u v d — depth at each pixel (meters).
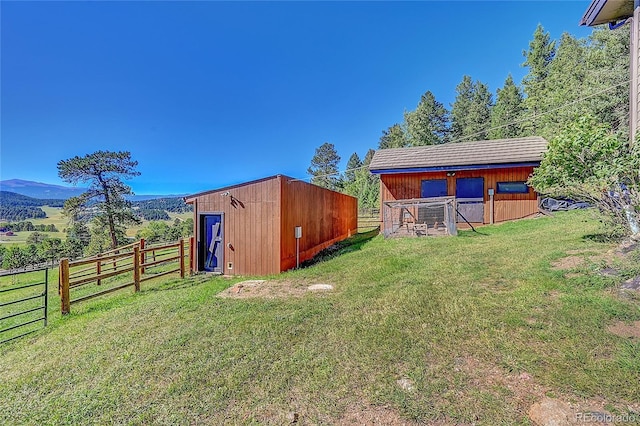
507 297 3.78
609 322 2.88
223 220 8.31
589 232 6.31
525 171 11.05
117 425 2.25
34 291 9.81
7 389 2.86
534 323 3.05
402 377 2.50
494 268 5.04
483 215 11.46
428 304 3.91
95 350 3.55
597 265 4.07
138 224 22.56
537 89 26.94
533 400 2.08
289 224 8.34
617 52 14.27
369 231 18.39
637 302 3.12
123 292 6.84
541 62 28.59
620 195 4.59
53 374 3.09
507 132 31.08
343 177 45.84
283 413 2.22
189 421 2.23
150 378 2.84
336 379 2.56
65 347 3.77
